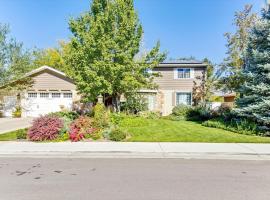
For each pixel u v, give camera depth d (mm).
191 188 6645
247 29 25875
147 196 6051
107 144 12773
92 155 10914
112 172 8180
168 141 13469
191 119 24625
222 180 7352
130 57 21234
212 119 20984
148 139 13953
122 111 25547
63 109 27328
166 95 29734
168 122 20578
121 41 20828
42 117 14828
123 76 21016
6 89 28359
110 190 6465
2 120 25766
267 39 16516
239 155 10727
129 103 25969
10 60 28625
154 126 18156
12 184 6969
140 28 21719
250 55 17906
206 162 9656
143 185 6871
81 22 21719
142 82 23734
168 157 10539
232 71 25141
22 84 28875
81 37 21172
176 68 29734
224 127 17578
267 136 15188
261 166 9055
